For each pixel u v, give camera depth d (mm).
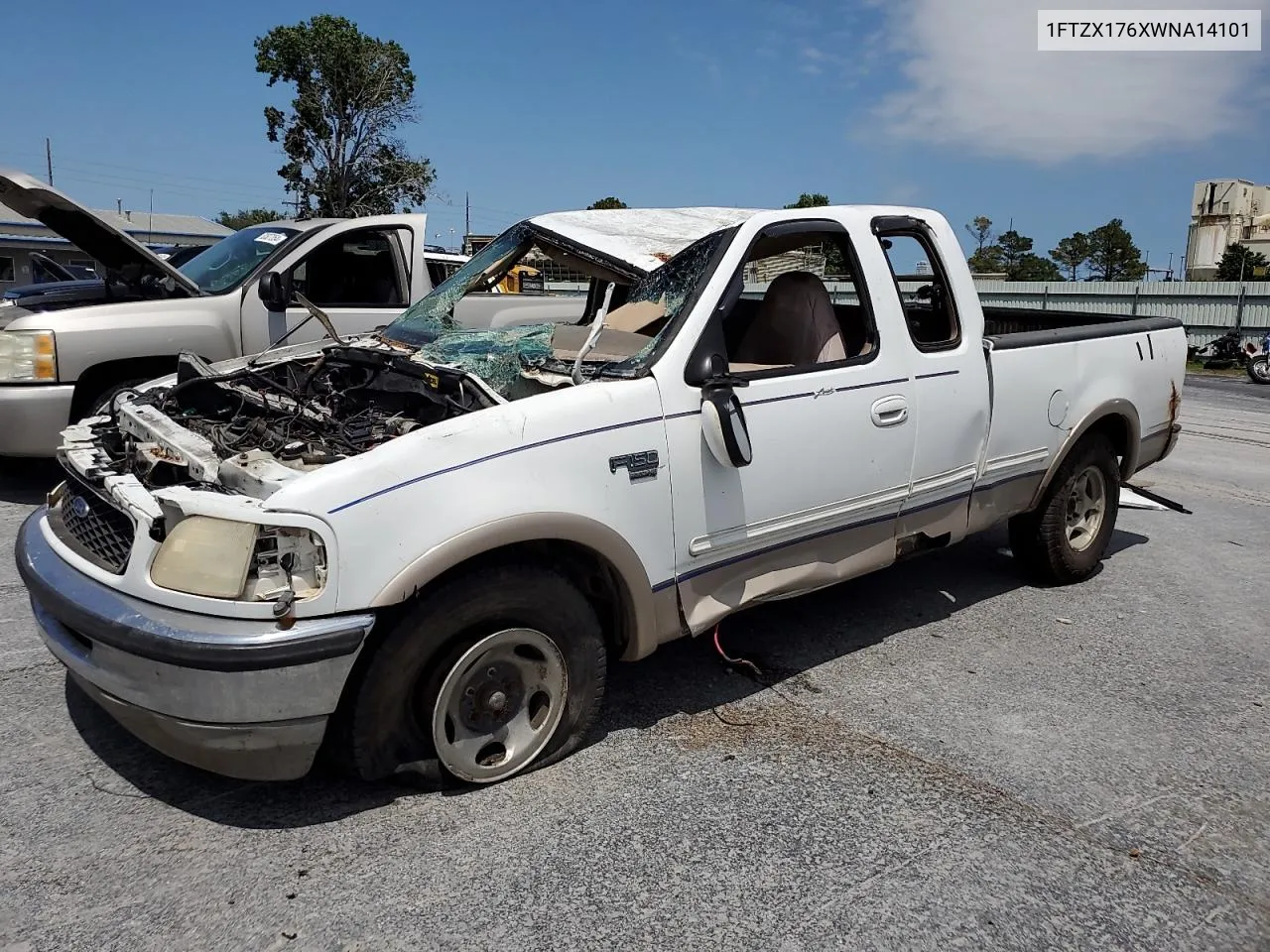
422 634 2824
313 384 4031
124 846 2783
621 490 3150
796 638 4512
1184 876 2826
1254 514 7270
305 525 2613
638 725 3604
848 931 2529
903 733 3617
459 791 3084
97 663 2771
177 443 3141
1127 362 5234
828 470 3762
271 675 2586
